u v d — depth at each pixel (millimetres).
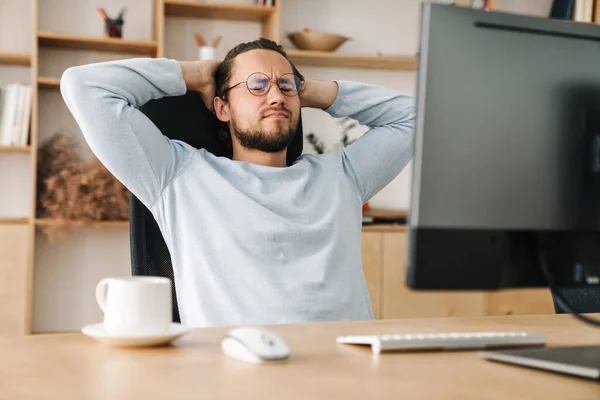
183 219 1802
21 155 4141
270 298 1722
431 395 831
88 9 4168
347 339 1107
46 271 4156
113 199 3904
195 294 1741
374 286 3947
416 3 4523
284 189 1874
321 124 4434
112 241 4238
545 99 998
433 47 955
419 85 958
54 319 4172
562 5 4363
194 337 1144
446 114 962
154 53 4184
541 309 4031
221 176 1831
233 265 1748
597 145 1019
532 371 954
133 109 1824
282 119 1994
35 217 3895
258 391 833
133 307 1074
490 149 978
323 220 1859
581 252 1015
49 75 4125
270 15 4141
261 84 1979
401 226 4000
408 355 1039
